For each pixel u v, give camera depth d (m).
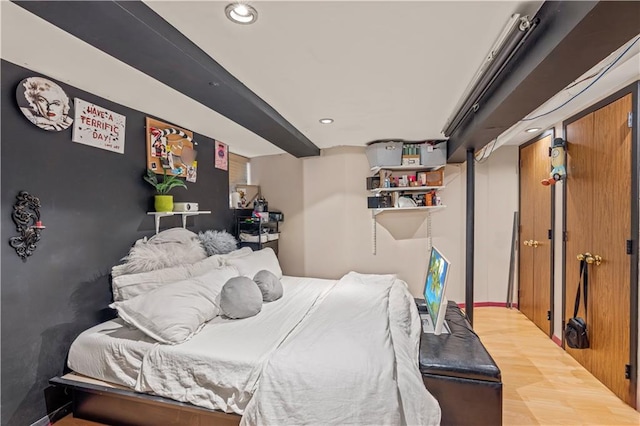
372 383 1.47
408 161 3.75
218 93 1.94
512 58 1.64
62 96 1.93
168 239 2.56
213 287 2.28
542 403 2.15
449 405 1.66
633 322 2.10
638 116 2.04
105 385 1.81
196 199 3.19
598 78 2.07
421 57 1.69
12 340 1.70
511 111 1.99
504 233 4.18
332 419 1.42
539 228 3.50
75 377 1.89
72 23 1.21
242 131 3.14
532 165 3.69
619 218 2.22
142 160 2.54
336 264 4.10
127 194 2.40
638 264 2.07
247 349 1.74
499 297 4.23
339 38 1.49
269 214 4.15
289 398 1.47
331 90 2.13
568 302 2.90
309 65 1.77
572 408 2.10
